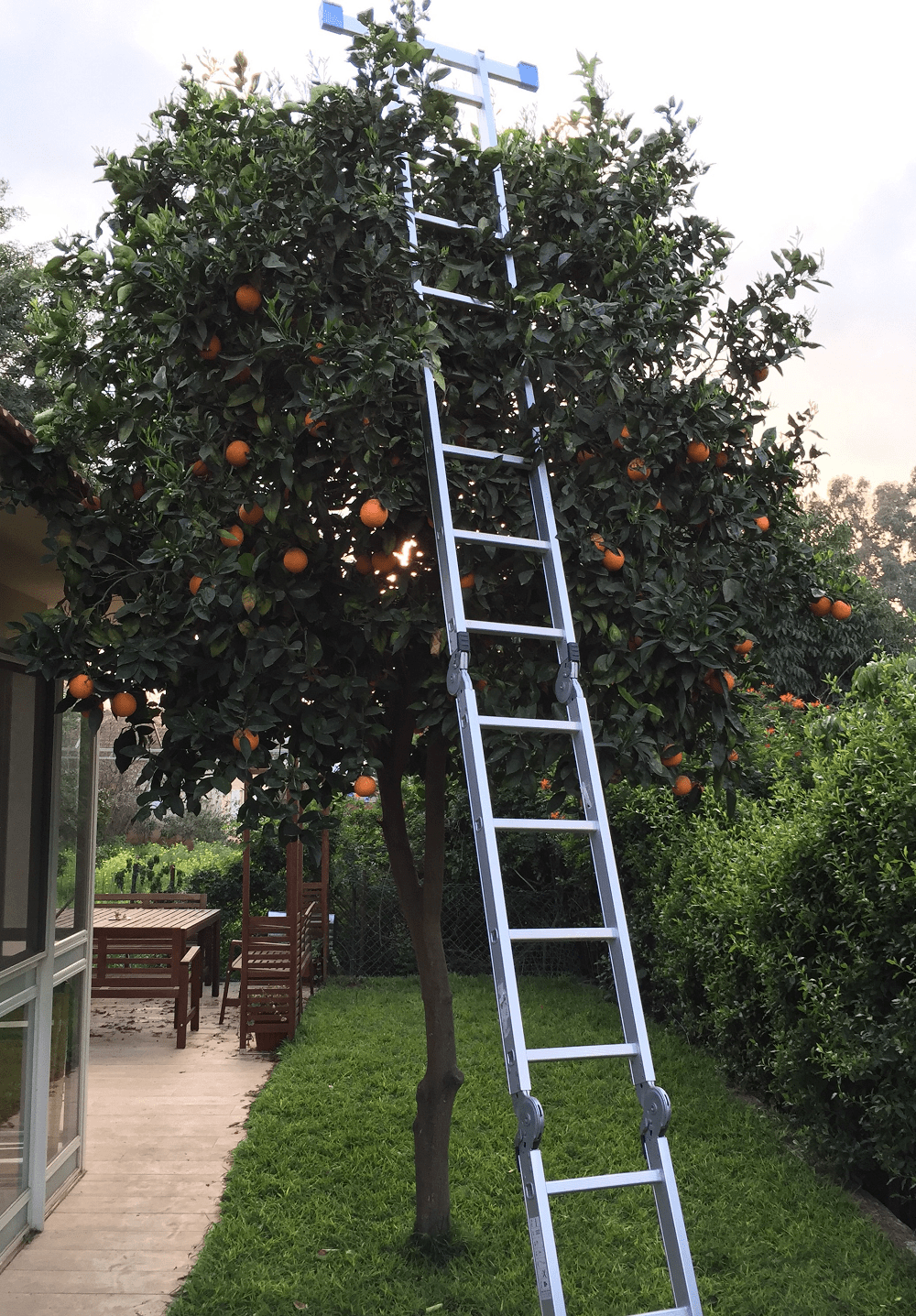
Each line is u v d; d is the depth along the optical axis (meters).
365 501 2.94
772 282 3.46
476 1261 3.54
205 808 15.94
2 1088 3.73
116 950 7.15
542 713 3.21
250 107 3.15
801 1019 4.25
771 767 6.03
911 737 3.88
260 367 2.74
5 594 4.02
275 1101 5.39
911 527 44.03
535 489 3.10
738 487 3.37
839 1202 3.88
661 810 6.98
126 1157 4.82
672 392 3.18
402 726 3.79
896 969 3.75
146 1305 3.34
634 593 3.08
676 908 6.26
